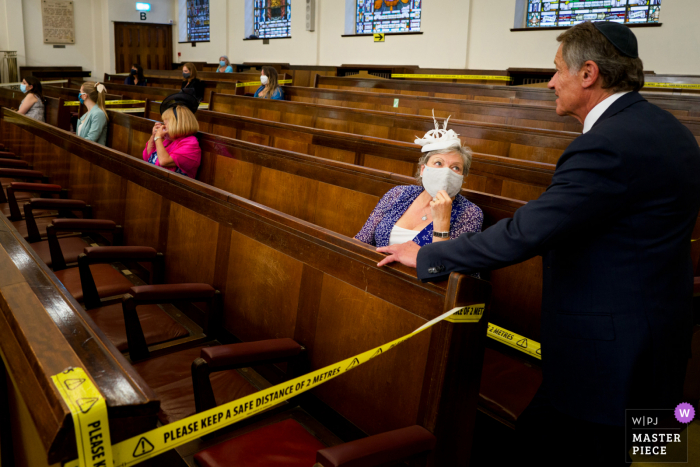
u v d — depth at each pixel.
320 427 1.69
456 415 1.42
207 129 5.46
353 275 1.61
